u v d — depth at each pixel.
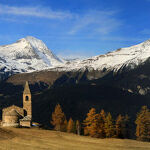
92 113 93.44
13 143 66.44
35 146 65.06
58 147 66.25
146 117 96.50
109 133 93.25
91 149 66.88
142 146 75.62
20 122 105.50
